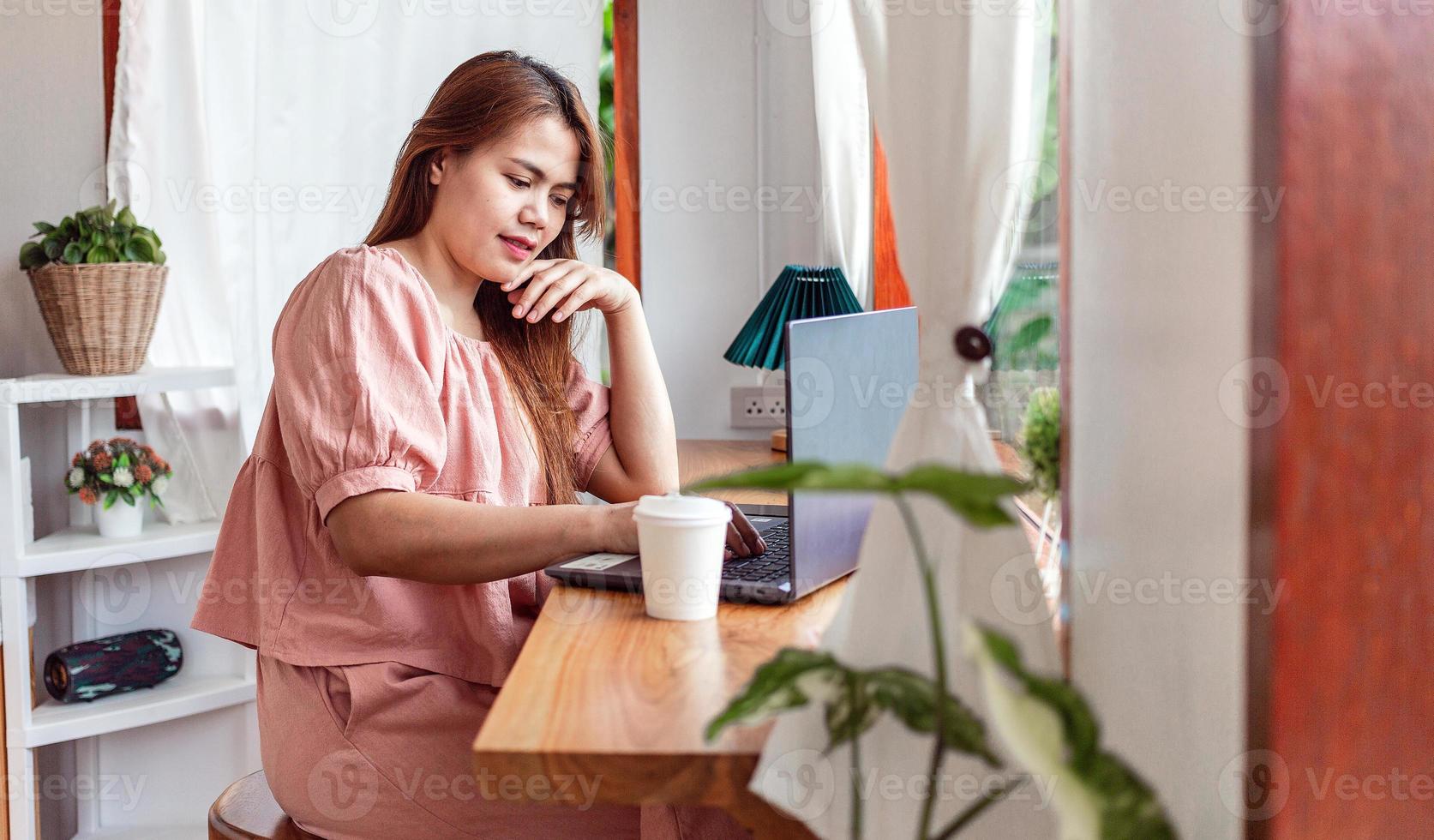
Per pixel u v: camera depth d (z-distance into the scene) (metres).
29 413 2.11
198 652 2.24
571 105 1.41
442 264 1.40
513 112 1.34
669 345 2.62
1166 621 0.69
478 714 1.21
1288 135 0.56
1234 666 0.61
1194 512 0.65
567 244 1.55
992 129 0.74
